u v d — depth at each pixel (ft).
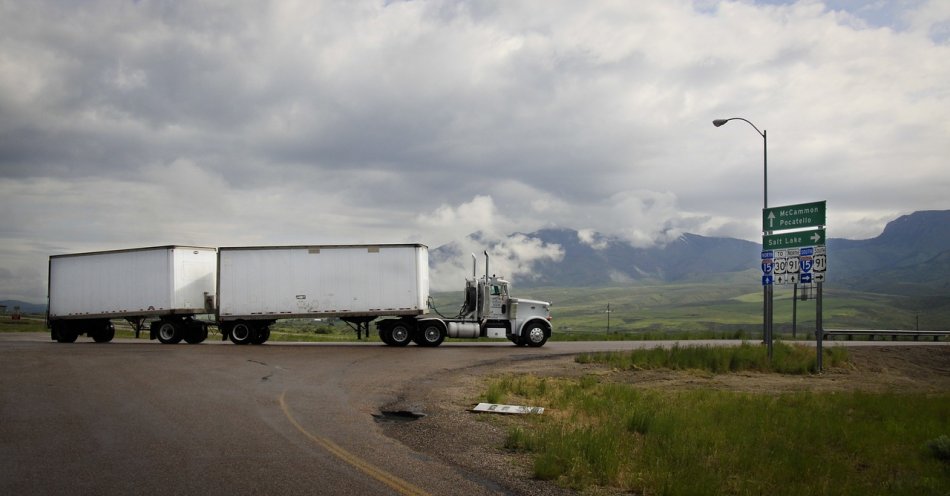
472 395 52.08
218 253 103.71
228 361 74.95
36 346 101.24
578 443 31.71
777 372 79.25
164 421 37.14
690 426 39.22
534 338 102.78
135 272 111.04
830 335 159.02
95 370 64.13
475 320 103.60
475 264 105.19
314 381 57.26
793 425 41.22
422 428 37.70
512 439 33.78
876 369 87.25
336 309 102.78
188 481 24.61
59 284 116.26
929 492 29.32
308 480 25.02
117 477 25.09
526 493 24.89
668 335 155.22
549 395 52.47
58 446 30.55
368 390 52.42
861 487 28.89
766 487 28.02
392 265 103.30
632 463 29.73
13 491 23.16
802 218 78.54
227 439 32.42
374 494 23.41
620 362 77.36
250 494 23.06
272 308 103.24
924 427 43.21
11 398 45.65
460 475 26.89
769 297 82.12
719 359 79.71
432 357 83.46
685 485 25.98
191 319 111.65
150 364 70.59
